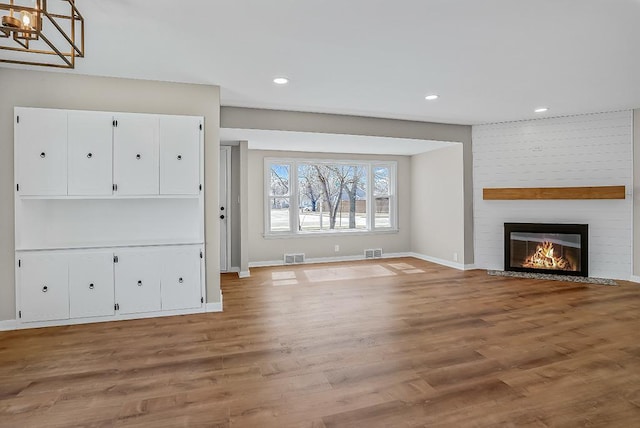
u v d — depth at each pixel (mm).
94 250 3477
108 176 3457
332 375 2453
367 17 2457
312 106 4719
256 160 6523
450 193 6379
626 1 2262
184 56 3094
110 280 3527
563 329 3295
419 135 5652
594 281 5098
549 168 5527
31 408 2076
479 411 2023
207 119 3836
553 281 5191
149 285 3637
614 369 2514
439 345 2949
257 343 3012
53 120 3316
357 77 3633
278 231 6793
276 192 6789
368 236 7301
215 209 3873
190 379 2406
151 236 3904
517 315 3703
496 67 3381
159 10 2336
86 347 2932
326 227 7164
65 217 3646
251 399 2160
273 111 4871
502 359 2684
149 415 2004
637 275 5047
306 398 2168
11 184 3311
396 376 2436
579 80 3752
